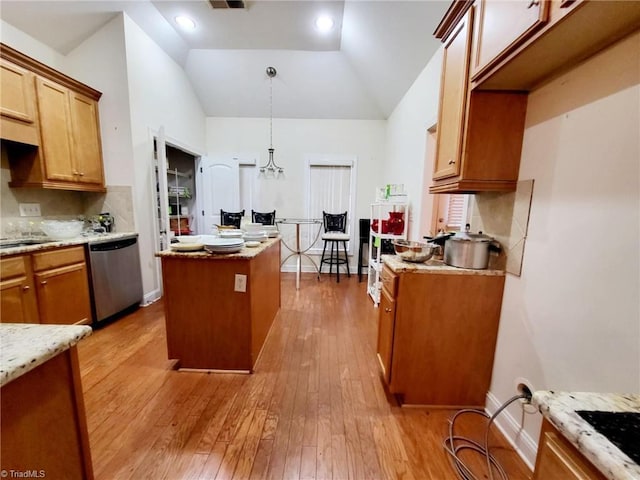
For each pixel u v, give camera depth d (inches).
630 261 34.1
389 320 64.1
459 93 56.9
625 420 20.8
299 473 47.0
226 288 72.2
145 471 46.7
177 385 69.5
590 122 39.5
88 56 109.0
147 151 120.6
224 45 137.1
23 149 90.4
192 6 111.0
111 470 46.8
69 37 104.7
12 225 94.1
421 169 111.6
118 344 88.5
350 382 72.1
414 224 120.7
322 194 185.9
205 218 178.7
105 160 113.7
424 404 63.8
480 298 59.8
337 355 85.0
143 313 112.7
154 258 127.4
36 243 87.4
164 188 121.0
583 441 18.8
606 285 36.9
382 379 73.6
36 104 88.2
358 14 106.1
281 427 56.7
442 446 53.2
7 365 21.8
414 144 120.5
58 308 86.7
